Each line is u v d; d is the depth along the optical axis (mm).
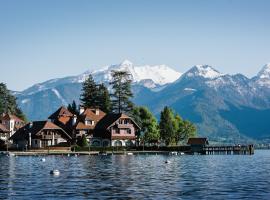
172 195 50125
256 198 48156
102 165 94750
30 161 109562
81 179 65562
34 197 48688
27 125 179250
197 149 168625
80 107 194750
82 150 157875
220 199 47625
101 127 180125
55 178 66875
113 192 52250
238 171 80688
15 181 62750
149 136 186375
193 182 61875
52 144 169000
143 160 115500
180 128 192000
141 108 190625
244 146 175000
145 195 50094
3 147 163250
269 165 98562
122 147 166000
